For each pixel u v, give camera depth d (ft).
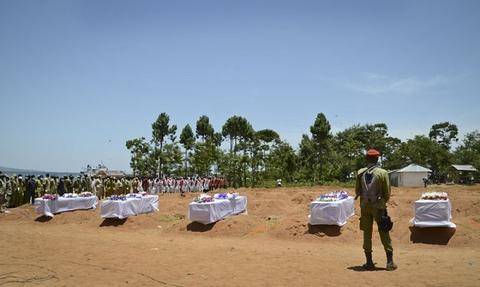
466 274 25.17
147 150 182.29
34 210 70.03
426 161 244.22
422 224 39.47
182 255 33.83
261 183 170.50
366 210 27.55
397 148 255.91
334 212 43.68
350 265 29.12
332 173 182.29
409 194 104.68
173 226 53.21
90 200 70.33
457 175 229.04
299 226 45.50
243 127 196.44
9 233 48.78
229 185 173.78
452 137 317.83
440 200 39.63
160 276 26.23
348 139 231.30
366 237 27.81
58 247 38.40
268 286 23.50
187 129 204.95
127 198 60.54
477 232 39.37
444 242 38.24
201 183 148.15
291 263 29.89
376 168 27.55
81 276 26.48
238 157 175.22
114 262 30.91
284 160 183.52
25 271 28.02
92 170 156.56
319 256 33.12
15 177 83.87
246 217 52.39
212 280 25.05
